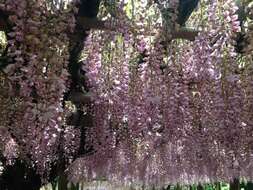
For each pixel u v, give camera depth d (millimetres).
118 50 3430
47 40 2777
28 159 4438
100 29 3260
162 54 3404
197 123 3812
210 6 3307
